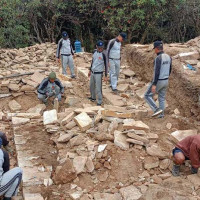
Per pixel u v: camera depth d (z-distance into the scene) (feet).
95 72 24.76
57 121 20.97
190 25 49.88
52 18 49.39
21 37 47.60
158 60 19.74
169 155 17.46
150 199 13.76
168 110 23.73
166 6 47.16
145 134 18.58
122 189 15.39
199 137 15.43
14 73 30.66
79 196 14.96
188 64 26.22
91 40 53.16
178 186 15.01
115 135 18.31
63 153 17.76
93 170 16.60
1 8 45.55
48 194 15.23
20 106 26.13
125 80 30.76
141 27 48.93
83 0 48.03
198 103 21.95
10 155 18.85
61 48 30.99
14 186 14.03
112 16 45.65
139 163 17.04
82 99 27.27
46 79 25.76
